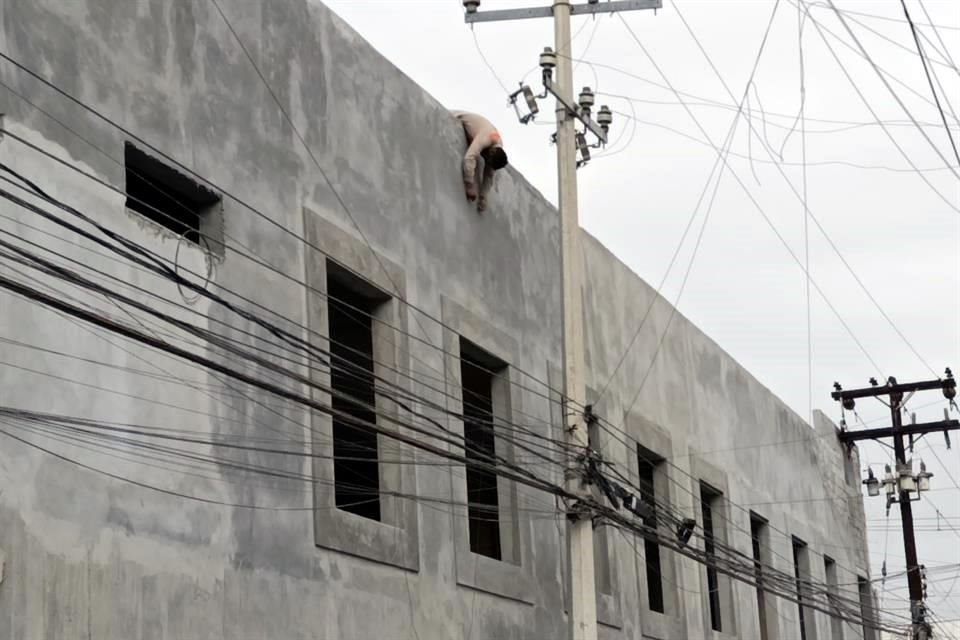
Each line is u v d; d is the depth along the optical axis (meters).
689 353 31.47
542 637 22.31
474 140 22.59
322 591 17.61
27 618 13.68
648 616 26.56
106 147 15.61
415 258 20.89
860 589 42.28
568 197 21.12
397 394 18.25
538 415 23.67
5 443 13.80
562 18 21.66
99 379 15.02
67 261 14.87
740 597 31.64
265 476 17.03
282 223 18.14
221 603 16.02
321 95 19.36
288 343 16.69
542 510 23.09
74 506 14.40
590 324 26.69
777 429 36.44
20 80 14.70
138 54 16.31
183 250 16.47
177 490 15.73
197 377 16.31
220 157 17.28
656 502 26.69
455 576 20.31
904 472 45.47
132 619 14.83
